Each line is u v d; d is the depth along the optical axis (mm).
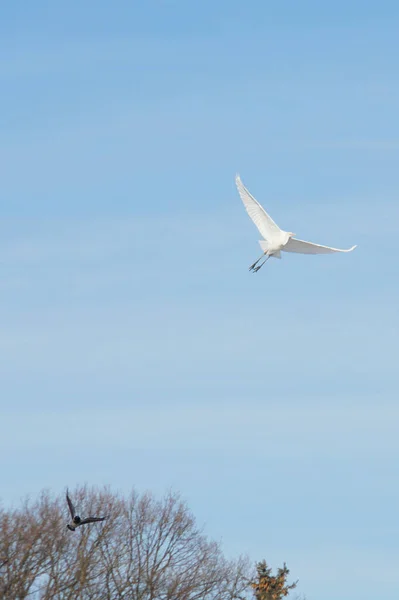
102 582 51906
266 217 31750
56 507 52500
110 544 53250
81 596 48906
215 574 54219
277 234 31641
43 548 49562
